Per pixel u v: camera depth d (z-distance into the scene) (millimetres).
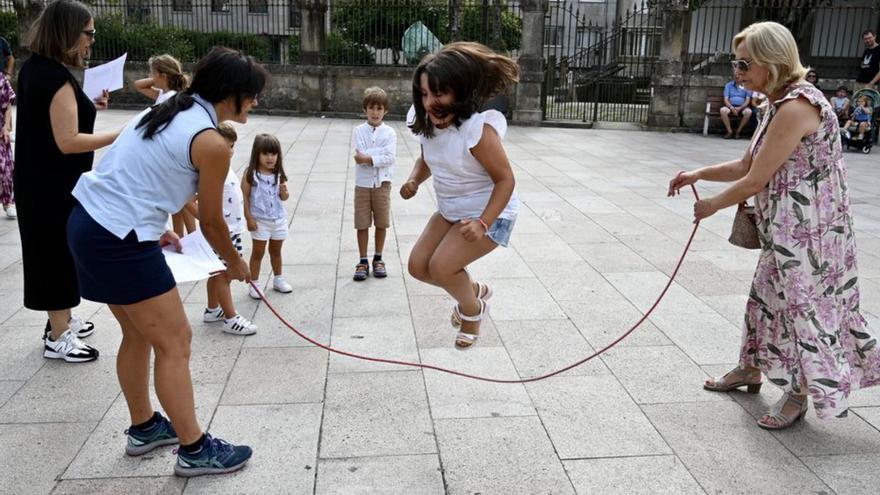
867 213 8211
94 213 2658
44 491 2863
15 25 18438
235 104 2828
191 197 2850
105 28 17344
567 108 19641
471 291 3404
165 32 18047
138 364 3029
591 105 20594
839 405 3221
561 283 5488
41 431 3305
